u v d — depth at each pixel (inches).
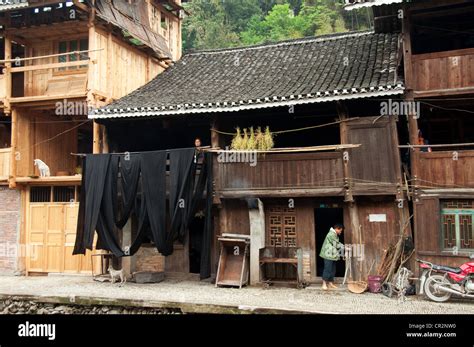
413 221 480.7
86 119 658.8
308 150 483.5
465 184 433.1
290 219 524.7
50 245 599.8
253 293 454.9
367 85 449.7
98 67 582.6
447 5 442.3
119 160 519.2
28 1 554.3
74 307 451.8
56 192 611.5
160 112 514.9
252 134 506.9
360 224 492.4
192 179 495.2
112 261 577.3
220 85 575.2
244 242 490.6
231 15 1517.0
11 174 593.3
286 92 487.5
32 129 629.3
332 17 1338.6
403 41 458.6
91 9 567.2
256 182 505.4
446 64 446.3
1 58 663.8
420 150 471.5
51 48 628.7
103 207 516.4
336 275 561.9
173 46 802.8
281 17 1416.1
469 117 533.3
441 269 414.6
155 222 496.4
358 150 474.0
